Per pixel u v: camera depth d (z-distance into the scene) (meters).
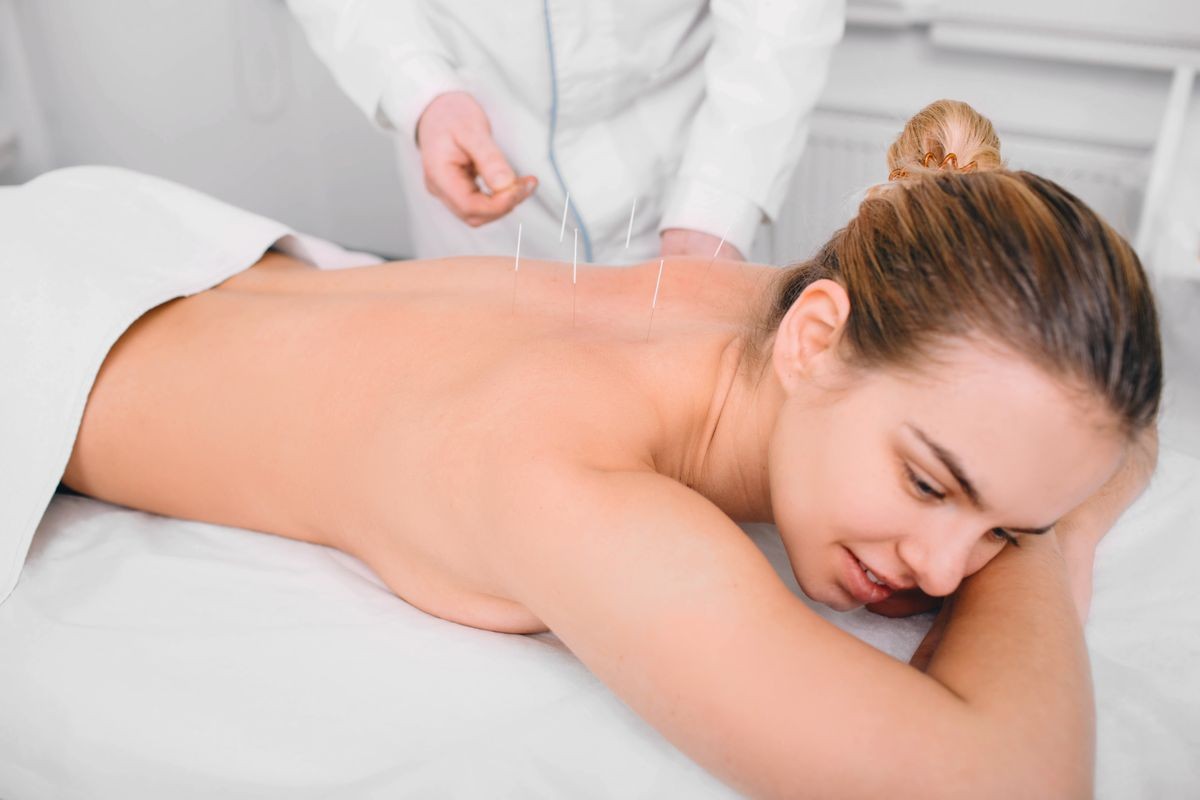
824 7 1.42
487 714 0.87
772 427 0.94
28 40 2.79
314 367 1.05
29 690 0.92
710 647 0.73
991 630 0.81
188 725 0.87
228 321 1.14
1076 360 0.73
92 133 2.89
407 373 0.99
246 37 2.73
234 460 1.08
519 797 0.81
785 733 0.71
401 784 0.82
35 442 1.09
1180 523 1.12
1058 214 0.77
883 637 0.95
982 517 0.79
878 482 0.81
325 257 1.38
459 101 1.46
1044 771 0.71
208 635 0.95
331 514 1.03
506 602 0.94
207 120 2.85
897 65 2.19
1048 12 2.00
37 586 1.02
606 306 1.09
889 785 0.70
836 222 1.08
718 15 1.46
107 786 0.88
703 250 1.44
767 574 0.76
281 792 0.83
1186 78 1.92
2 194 1.27
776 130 1.44
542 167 1.64
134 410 1.12
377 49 1.51
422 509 0.91
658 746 0.83
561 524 0.79
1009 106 2.13
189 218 1.30
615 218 1.67
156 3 2.71
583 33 1.52
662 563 0.75
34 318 1.13
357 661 0.92
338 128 2.81
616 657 0.77
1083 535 1.03
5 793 0.92
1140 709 0.89
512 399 0.89
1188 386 1.86
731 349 0.99
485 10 1.53
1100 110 2.07
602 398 0.89
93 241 1.22
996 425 0.75
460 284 1.13
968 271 0.77
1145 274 0.77
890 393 0.80
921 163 0.95
